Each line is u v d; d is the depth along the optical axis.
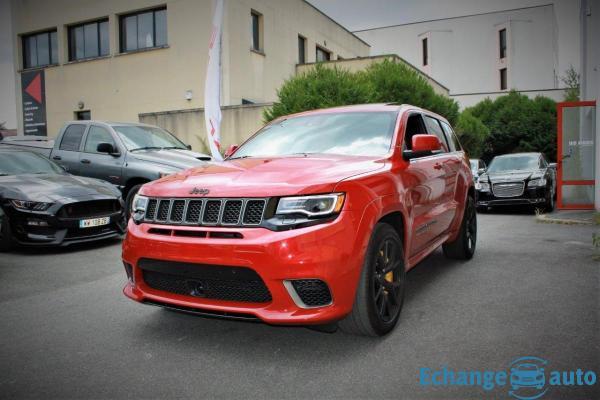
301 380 2.64
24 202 6.26
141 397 2.49
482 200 11.57
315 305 2.80
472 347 3.03
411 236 3.69
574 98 21.66
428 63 42.91
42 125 21.08
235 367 2.83
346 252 2.78
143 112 18.50
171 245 2.94
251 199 2.84
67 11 20.02
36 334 3.43
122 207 7.04
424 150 3.63
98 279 5.04
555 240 7.05
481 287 4.45
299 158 3.59
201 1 17.08
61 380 2.69
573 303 3.89
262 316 2.73
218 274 2.81
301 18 21.47
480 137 23.53
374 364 2.82
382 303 3.21
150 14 18.45
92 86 19.72
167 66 17.92
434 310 3.78
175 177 3.45
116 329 3.52
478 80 42.34
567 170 11.32
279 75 19.70
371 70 16.17
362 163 3.36
